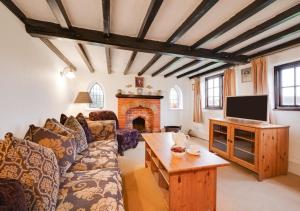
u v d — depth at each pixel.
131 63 4.02
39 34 2.21
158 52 2.79
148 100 5.62
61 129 1.94
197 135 5.58
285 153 2.66
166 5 1.77
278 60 2.94
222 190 2.21
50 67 3.06
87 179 1.44
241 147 2.93
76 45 2.79
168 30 2.35
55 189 1.11
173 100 6.15
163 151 2.08
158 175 2.25
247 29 2.25
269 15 1.89
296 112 2.69
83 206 1.11
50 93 3.07
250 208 1.84
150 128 5.78
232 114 3.40
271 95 3.04
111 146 2.50
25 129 2.14
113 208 1.10
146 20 1.94
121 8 1.85
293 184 2.36
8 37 1.80
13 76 1.89
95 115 4.21
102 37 2.44
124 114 5.41
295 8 1.70
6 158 0.99
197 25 2.16
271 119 3.02
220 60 3.16
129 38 2.57
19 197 0.82
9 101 1.81
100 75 5.34
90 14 2.00
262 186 2.31
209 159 1.81
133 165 3.02
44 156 1.17
